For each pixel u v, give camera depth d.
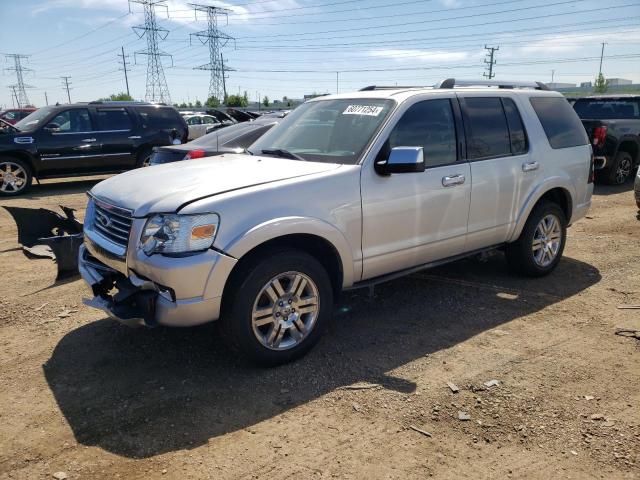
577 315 4.69
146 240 3.41
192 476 2.71
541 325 4.49
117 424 3.16
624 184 11.66
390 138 4.23
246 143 7.93
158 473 2.74
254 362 3.67
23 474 2.75
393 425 3.12
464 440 2.99
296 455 2.87
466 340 4.21
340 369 3.77
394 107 4.35
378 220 4.12
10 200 10.97
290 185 3.69
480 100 4.98
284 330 3.75
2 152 11.31
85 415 3.26
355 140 4.27
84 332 4.41
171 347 4.12
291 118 5.07
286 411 3.27
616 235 7.43
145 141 12.96
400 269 4.45
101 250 3.79
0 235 7.73
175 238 3.31
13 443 3.00
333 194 3.85
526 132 5.30
